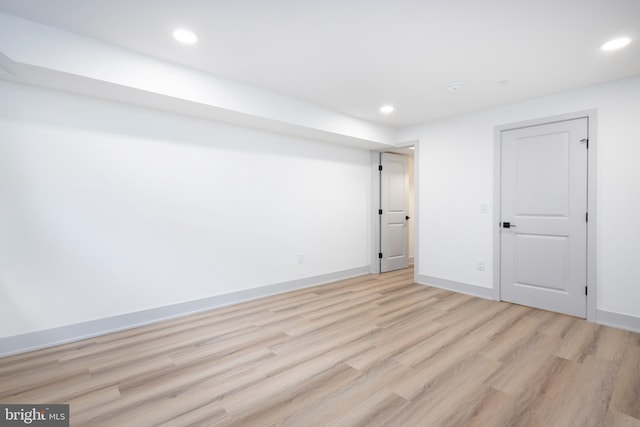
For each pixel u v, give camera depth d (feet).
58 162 8.04
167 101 8.77
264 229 12.23
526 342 8.16
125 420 5.22
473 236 12.50
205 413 5.41
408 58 8.04
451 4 5.84
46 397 5.84
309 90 10.30
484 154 12.14
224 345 8.02
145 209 9.40
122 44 7.43
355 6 5.93
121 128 8.94
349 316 10.12
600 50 7.52
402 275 16.16
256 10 6.08
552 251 10.50
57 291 8.05
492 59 8.04
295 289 13.29
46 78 7.23
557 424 5.14
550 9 5.95
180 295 10.12
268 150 12.28
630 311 9.01
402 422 5.18
